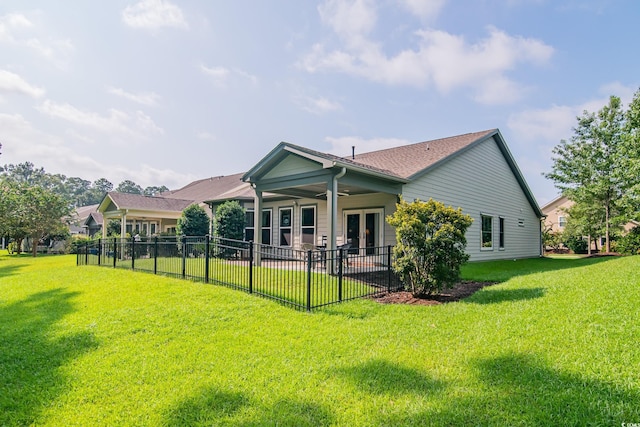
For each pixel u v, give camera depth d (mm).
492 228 15898
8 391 3465
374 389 3188
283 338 4578
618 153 15836
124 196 19391
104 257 12320
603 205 20219
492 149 16109
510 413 2668
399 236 7125
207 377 3566
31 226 23328
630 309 4535
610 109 18766
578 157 19906
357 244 12742
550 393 2873
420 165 12266
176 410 3004
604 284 6262
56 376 3719
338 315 5570
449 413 2723
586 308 4797
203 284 7832
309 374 3539
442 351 3924
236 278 8266
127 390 3379
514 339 4031
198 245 9047
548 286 6723
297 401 3045
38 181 71562
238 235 15562
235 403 3068
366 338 4484
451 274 6797
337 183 9273
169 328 5062
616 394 2768
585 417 2541
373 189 10320
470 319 5047
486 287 7738
